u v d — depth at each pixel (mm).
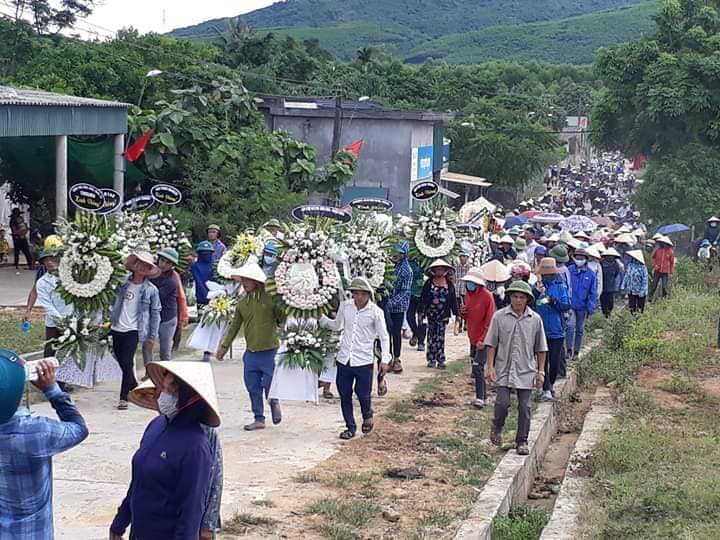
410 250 18438
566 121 94688
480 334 14055
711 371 17297
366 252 14961
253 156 32156
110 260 13164
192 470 5449
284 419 12766
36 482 5328
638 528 8609
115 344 13125
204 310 16562
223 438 11625
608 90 43188
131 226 15688
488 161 59312
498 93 74750
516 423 13047
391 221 18516
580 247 18203
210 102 34781
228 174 31391
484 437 12273
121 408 12969
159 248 15539
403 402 14125
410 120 41281
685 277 30953
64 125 25828
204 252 18516
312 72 64250
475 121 61406
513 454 11438
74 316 13383
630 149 43000
